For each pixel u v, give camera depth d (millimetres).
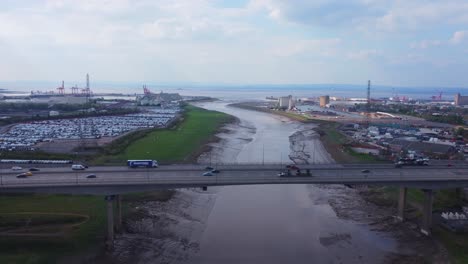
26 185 66312
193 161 121625
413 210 83438
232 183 71000
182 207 87062
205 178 74125
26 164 98250
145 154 127062
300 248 68312
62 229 68812
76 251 63438
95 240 66875
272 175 77438
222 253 66125
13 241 64000
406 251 67250
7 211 74812
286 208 88250
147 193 91812
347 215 84000
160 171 82812
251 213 84812
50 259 60531
